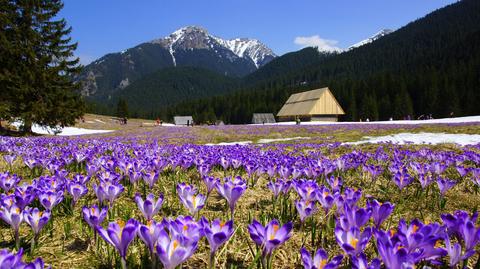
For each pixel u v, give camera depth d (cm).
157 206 274
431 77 9988
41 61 2991
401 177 473
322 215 415
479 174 537
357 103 11512
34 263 175
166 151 912
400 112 9706
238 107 15512
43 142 1323
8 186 409
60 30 3347
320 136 2338
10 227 363
